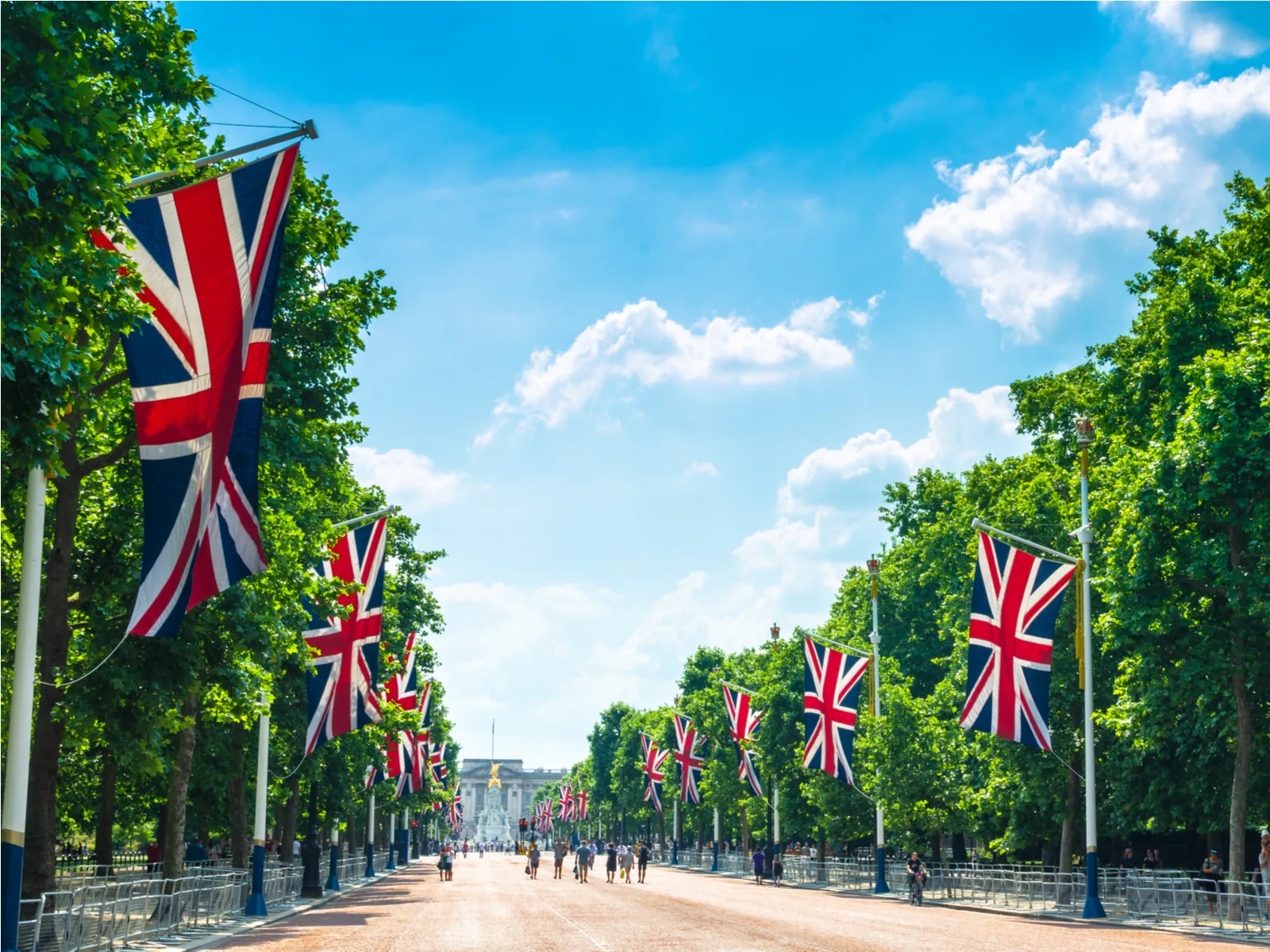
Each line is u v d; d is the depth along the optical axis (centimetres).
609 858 7888
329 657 3619
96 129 1583
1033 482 5091
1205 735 3938
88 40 1978
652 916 4003
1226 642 3384
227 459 1930
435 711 9950
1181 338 4078
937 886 5872
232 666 2803
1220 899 3488
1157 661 3475
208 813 5669
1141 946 2673
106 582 2750
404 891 6234
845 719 5400
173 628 1823
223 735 4556
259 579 2848
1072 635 4606
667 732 12938
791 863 7994
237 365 1886
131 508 2811
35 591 1764
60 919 2169
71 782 4991
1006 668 3819
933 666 7338
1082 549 4003
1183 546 3381
